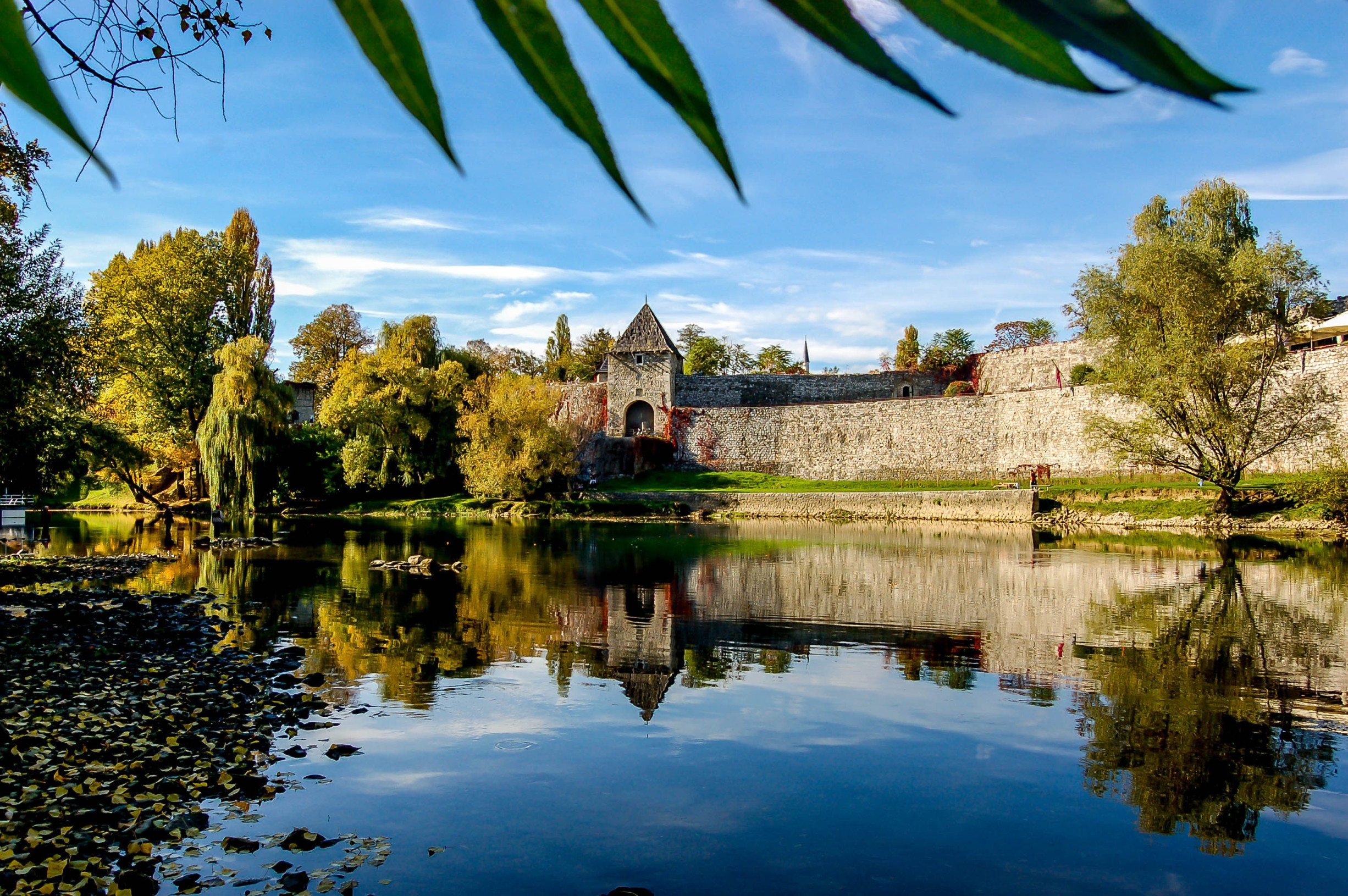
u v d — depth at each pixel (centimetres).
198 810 810
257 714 1079
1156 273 3694
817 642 1568
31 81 62
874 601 2009
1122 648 1484
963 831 799
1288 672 1313
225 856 728
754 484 5912
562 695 1216
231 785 868
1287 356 3781
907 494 4844
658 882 710
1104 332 4159
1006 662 1400
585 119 68
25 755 894
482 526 4359
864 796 873
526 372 9250
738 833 795
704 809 845
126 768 881
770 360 10469
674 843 776
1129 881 714
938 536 3772
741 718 1114
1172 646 1490
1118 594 2061
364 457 5366
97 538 3578
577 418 7144
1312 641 1517
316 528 4184
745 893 695
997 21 55
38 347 2031
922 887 707
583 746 1006
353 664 1379
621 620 1781
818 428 6288
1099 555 2880
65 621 1586
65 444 2395
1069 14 53
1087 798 867
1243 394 3559
